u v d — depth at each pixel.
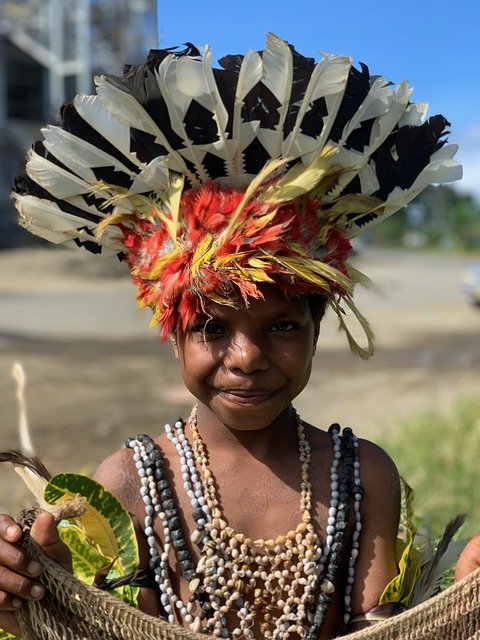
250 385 1.59
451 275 25.59
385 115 1.63
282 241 1.55
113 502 1.59
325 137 1.58
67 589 1.46
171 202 1.60
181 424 1.80
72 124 1.64
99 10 18.69
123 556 1.61
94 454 6.09
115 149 1.63
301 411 7.74
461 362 10.38
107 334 12.70
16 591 1.44
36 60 28.61
